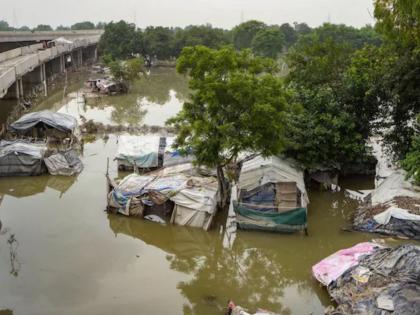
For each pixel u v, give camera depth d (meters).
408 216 19.92
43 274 16.92
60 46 64.06
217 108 20.16
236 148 20.83
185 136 21.19
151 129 37.38
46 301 15.33
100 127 37.19
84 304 15.27
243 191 22.70
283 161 24.81
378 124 27.69
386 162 30.70
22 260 17.80
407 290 13.81
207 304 15.74
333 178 26.34
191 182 22.58
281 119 20.91
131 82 62.81
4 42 64.44
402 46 25.08
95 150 32.72
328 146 25.62
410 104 25.73
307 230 21.36
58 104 48.75
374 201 22.39
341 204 24.84
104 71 74.69
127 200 21.86
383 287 14.29
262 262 19.03
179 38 91.88
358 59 28.64
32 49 56.62
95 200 23.98
